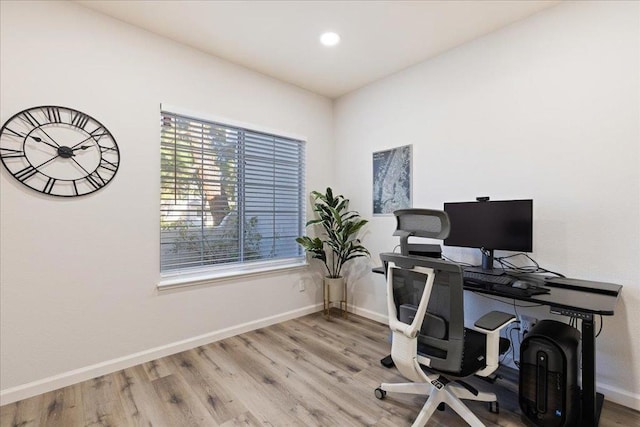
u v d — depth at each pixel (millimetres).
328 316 3330
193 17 2223
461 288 1413
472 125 2504
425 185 2838
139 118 2324
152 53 2395
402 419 1704
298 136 3418
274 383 2051
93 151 2113
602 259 1891
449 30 2377
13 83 1847
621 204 1829
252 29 2373
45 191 1942
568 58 2020
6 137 1823
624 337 1816
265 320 3094
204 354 2477
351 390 1977
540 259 2133
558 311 1511
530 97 2184
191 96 2605
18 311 1863
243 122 2949
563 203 2039
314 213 3584
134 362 2283
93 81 2121
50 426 1639
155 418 1706
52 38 1971
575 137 1991
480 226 2256
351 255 3512
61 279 2004
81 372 2064
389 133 3154
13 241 1850
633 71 1791
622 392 1816
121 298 2240
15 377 1850
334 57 2791
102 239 2158
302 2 2064
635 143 1784
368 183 3373
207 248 2762
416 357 1514
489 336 1504
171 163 2529
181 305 2541
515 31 2258
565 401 1511
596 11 1907
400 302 1634
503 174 2322
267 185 3205
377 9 2135
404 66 2961
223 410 1774
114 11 2148
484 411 1771
